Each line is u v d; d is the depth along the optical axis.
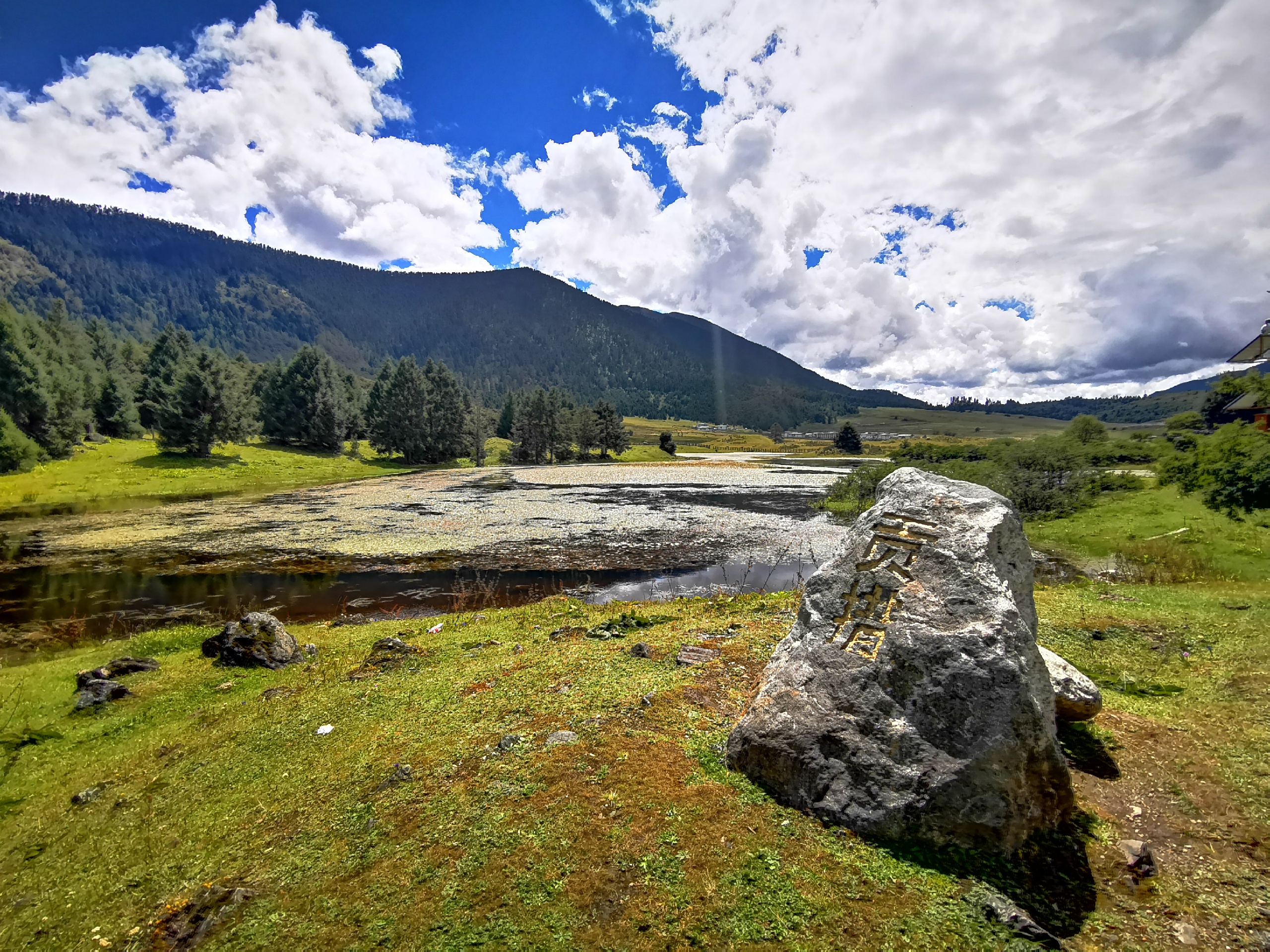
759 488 56.38
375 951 4.50
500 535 32.00
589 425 105.69
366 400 103.44
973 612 5.51
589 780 6.23
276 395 77.06
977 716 5.15
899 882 4.73
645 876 4.91
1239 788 5.82
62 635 17.08
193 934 4.95
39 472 51.50
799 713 5.87
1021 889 4.70
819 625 6.23
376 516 38.09
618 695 8.32
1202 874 4.82
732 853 5.10
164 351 68.69
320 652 13.75
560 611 15.95
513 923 4.59
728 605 14.48
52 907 5.66
